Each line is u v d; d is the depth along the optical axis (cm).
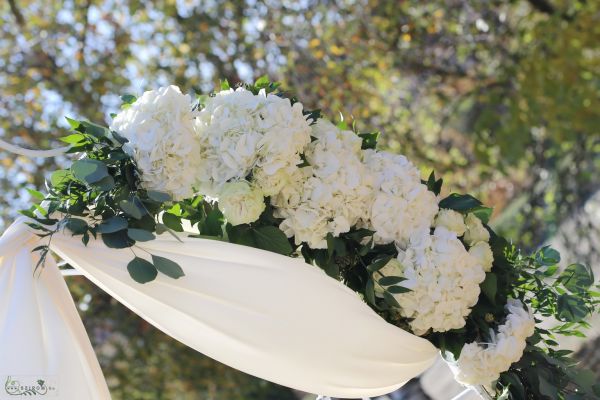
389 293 215
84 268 204
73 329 207
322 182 211
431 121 782
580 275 247
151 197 195
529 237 794
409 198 220
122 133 202
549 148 793
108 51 644
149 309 207
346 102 647
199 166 204
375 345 211
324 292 206
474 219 238
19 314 195
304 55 639
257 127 203
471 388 250
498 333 230
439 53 738
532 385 243
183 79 636
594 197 730
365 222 219
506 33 743
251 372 211
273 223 216
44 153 206
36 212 205
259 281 202
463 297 218
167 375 652
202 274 201
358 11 661
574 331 255
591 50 741
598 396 241
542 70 706
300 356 205
